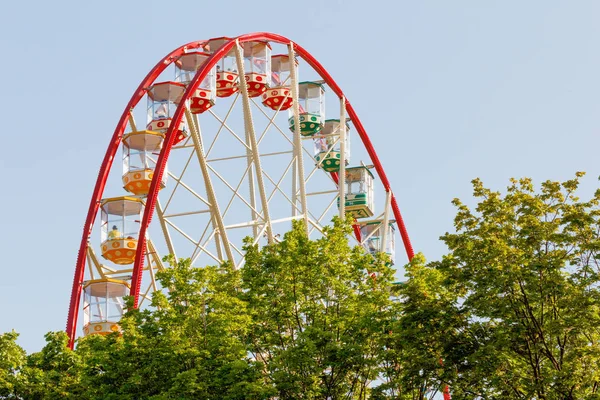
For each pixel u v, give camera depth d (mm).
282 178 83875
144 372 59062
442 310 58000
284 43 88875
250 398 57219
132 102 83688
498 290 56094
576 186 58531
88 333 75125
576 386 53750
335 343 58656
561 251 56906
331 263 63500
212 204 77812
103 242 79250
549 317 55844
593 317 53969
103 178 80312
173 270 63250
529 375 55219
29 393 62375
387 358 60125
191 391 56312
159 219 78375
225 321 60156
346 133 103562
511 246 57500
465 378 56969
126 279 78312
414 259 62625
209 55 87688
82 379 60844
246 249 66062
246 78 90000
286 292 62969
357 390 63062
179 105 77438
